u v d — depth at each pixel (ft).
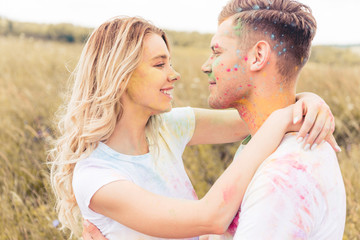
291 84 4.25
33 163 11.65
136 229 4.19
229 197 3.87
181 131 5.50
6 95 17.54
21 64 24.14
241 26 4.19
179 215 3.97
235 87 4.32
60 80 18.42
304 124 3.85
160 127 5.34
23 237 8.86
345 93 17.75
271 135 3.97
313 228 3.59
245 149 4.04
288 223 3.43
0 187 11.02
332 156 4.01
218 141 5.89
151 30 4.73
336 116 16.12
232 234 4.24
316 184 3.62
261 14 4.10
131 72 4.54
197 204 3.99
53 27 56.08
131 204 4.11
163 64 4.71
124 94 4.71
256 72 4.21
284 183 3.54
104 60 4.63
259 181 3.66
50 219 8.91
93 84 4.78
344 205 3.98
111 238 4.60
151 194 4.17
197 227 3.95
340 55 42.27
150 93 4.63
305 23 4.12
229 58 4.26
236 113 5.82
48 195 9.73
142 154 4.96
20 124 14.71
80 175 4.47
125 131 4.83
